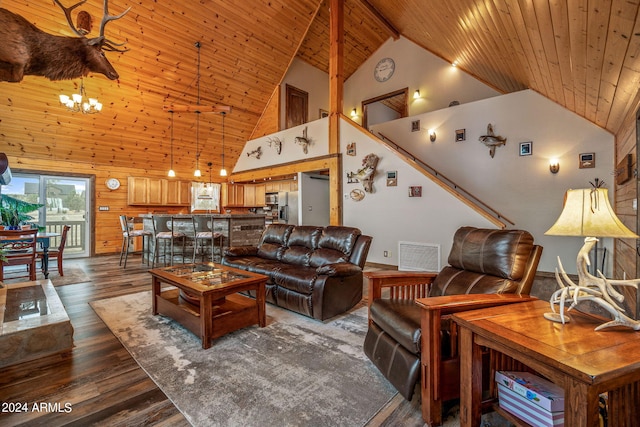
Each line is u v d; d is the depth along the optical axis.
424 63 7.30
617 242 4.10
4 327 2.07
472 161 5.71
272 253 4.01
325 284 2.88
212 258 5.60
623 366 1.00
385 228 5.59
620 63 2.34
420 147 6.39
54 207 6.48
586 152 4.65
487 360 1.59
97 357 2.21
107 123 6.12
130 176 7.34
